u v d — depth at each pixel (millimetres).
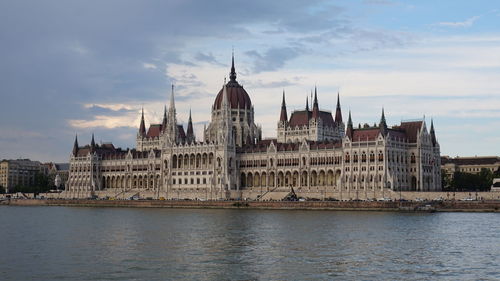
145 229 167375
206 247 128500
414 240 137125
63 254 120625
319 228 163750
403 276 97750
